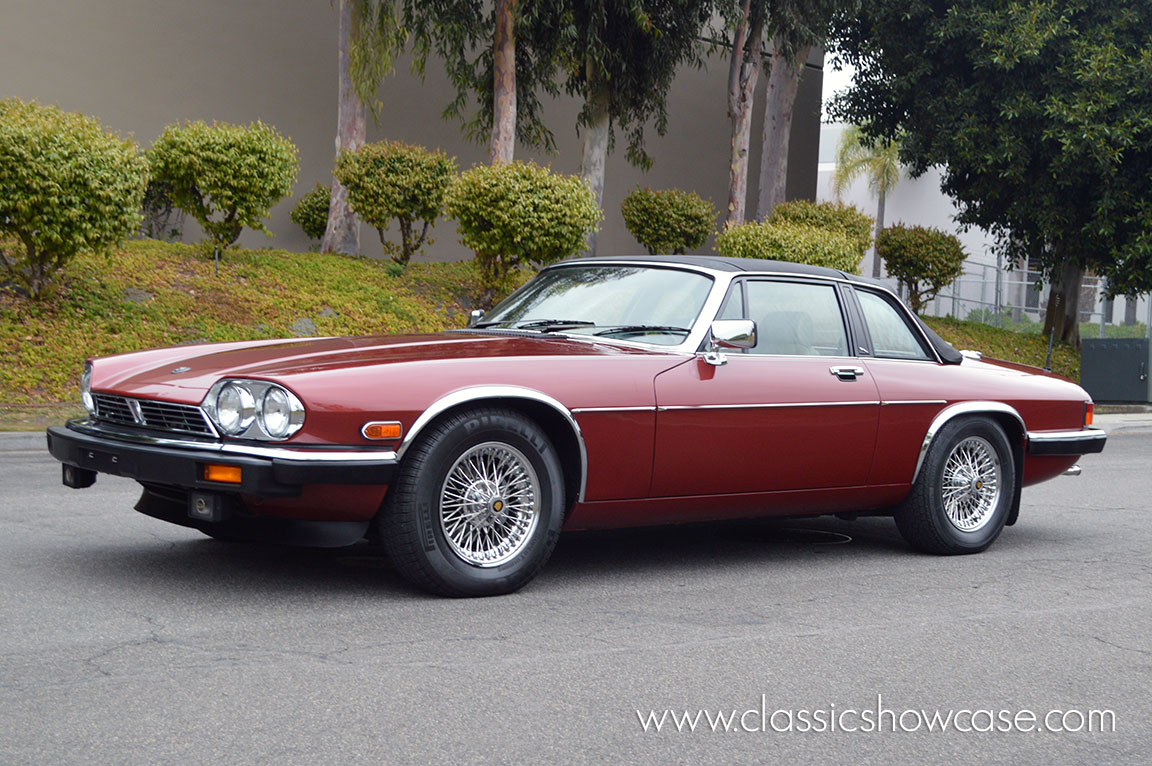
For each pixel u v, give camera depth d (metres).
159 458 4.59
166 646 4.09
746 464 5.49
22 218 12.70
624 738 3.34
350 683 3.74
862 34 24.81
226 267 16.50
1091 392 20.53
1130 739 3.49
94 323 13.57
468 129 23.72
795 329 5.84
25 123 12.62
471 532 4.92
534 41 19.02
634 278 5.87
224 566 5.41
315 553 5.74
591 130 20.94
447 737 3.29
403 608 4.71
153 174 15.73
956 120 22.47
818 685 3.93
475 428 4.77
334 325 15.65
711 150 28.17
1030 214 22.53
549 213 16.47
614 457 5.09
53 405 11.58
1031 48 20.42
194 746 3.15
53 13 18.69
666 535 6.77
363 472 4.51
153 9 19.70
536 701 3.63
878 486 6.06
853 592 5.38
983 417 6.43
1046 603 5.28
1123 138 19.91
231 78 20.66
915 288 25.23
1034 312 34.19
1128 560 6.42
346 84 18.70
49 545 5.84
